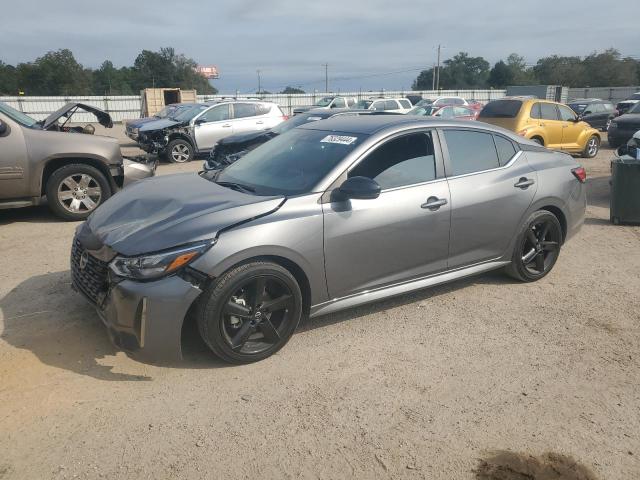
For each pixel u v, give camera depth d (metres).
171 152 14.45
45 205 8.60
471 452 2.79
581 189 5.36
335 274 3.83
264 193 3.89
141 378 3.40
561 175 5.13
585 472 2.67
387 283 4.14
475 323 4.30
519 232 4.87
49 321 4.14
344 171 3.89
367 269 3.98
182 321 3.25
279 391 3.30
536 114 13.62
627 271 5.57
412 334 4.09
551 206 5.08
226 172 4.57
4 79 64.56
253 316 3.51
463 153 4.55
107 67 76.31
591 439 2.91
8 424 2.93
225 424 2.97
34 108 38.94
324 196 3.77
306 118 11.37
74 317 4.21
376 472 2.64
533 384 3.44
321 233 3.68
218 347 3.41
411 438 2.89
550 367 3.65
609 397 3.31
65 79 66.56
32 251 6.01
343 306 3.95
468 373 3.55
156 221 3.51
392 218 3.99
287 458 2.72
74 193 7.50
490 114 14.01
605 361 3.74
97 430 2.90
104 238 3.48
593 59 86.31
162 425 2.95
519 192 4.76
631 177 7.22
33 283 4.95
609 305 4.69
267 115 15.62
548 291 4.99
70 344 3.80
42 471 2.59
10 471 2.59
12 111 7.49
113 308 3.27
